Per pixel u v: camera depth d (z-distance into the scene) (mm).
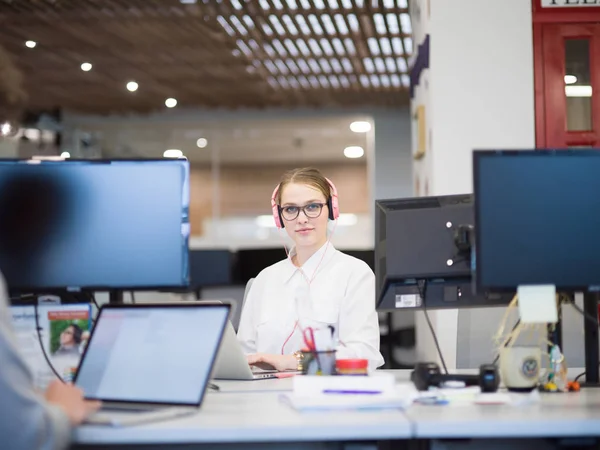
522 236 2195
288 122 11586
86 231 2350
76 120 11445
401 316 6895
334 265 3170
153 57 8508
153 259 2346
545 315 2174
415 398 2102
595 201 2205
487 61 4742
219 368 2729
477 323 3152
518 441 2086
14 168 2355
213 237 13461
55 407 1769
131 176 2359
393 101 10930
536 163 2203
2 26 7348
